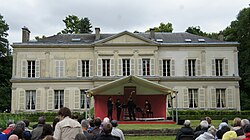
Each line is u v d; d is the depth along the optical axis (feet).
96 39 132.67
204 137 26.86
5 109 165.99
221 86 127.65
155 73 126.41
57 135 23.59
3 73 163.73
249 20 155.12
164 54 128.77
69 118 24.52
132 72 126.52
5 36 165.78
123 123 84.84
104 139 23.75
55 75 127.24
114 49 126.93
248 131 23.02
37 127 27.81
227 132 25.64
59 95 126.93
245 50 155.22
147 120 90.99
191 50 129.18
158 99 104.94
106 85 90.07
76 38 137.69
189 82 127.44
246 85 153.58
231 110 125.59
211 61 128.77
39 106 125.70
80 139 19.45
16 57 127.65
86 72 128.47
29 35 134.62
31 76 127.65
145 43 126.82
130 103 91.04
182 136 31.99
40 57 127.95
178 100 126.41
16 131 24.73
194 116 118.42
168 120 91.71
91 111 107.55
